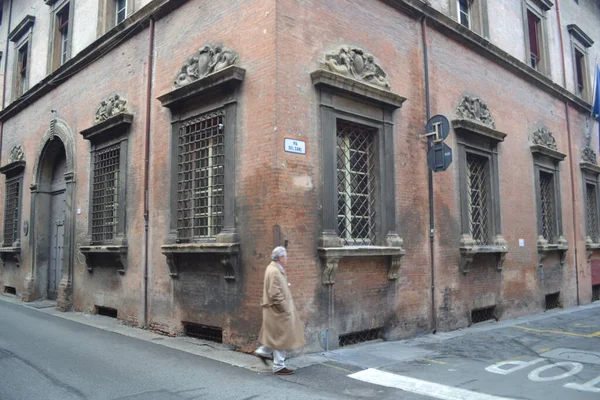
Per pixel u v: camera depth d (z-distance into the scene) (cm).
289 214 734
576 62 1839
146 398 543
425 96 1027
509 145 1311
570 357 765
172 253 877
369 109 891
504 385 603
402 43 995
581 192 1683
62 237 1408
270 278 639
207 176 852
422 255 973
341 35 862
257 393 561
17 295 1536
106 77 1184
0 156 1788
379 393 566
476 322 1136
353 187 879
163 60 991
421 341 891
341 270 802
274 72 743
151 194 982
